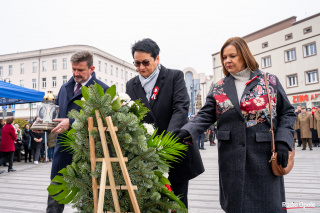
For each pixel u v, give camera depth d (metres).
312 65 26.05
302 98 26.88
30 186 5.58
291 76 28.22
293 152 1.72
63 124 1.95
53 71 44.59
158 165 1.51
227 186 1.79
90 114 1.43
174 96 2.17
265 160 1.72
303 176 5.75
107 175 1.44
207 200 4.07
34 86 45.75
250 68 1.86
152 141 1.55
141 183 1.43
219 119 1.89
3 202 4.18
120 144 1.44
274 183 1.71
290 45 28.03
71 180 1.48
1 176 7.09
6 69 47.56
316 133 13.23
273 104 1.75
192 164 2.08
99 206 1.32
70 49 43.81
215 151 13.48
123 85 54.78
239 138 1.77
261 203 1.68
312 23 26.02
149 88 2.20
